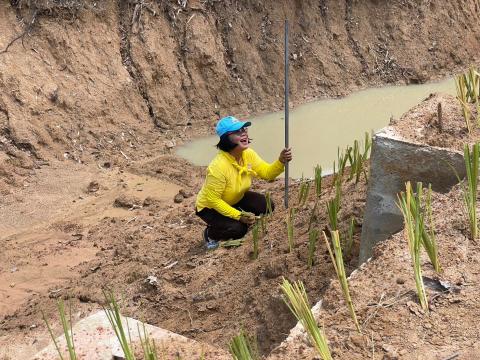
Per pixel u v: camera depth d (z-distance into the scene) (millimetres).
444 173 4117
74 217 8070
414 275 3297
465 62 13680
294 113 11305
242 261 5449
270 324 4141
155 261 6242
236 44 11633
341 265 3107
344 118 11070
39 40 10188
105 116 10125
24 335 5477
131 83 10570
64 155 9461
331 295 3283
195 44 11188
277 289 4355
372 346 2951
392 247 3557
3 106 9445
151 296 5473
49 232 7730
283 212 6227
